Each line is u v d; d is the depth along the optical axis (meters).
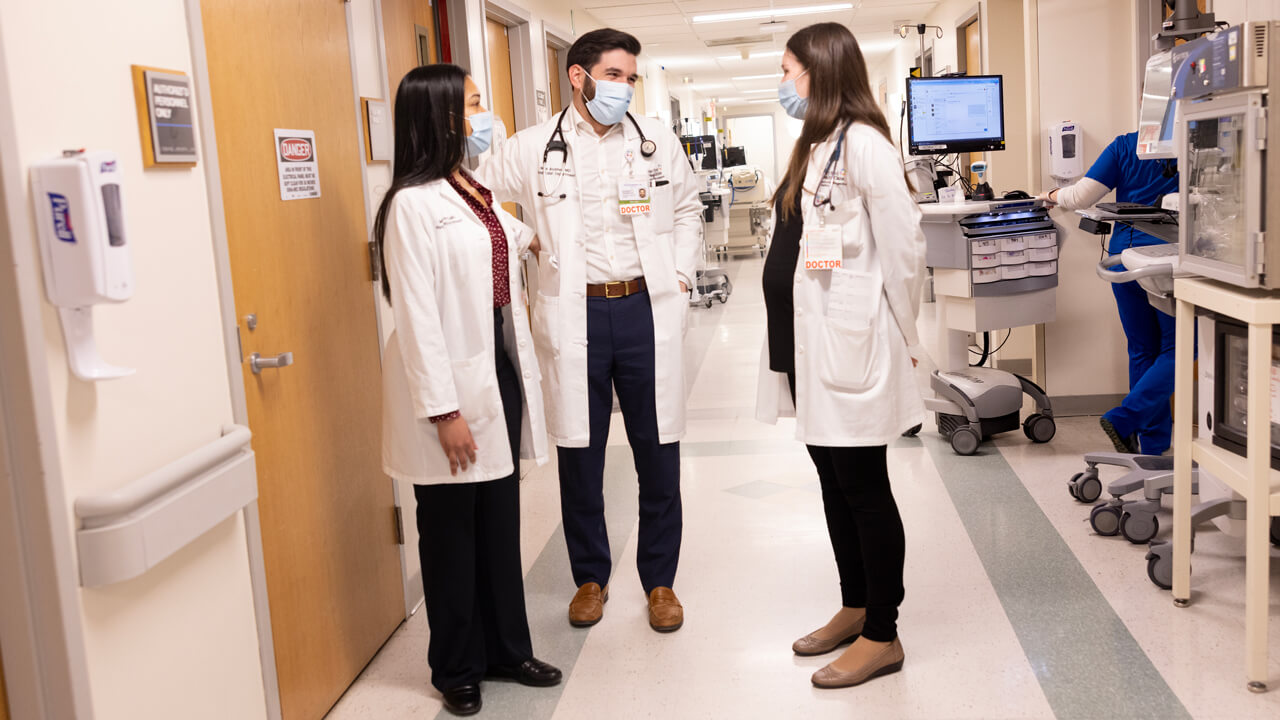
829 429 2.19
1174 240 2.91
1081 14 4.42
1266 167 1.97
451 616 2.25
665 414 2.67
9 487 1.29
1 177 1.24
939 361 4.36
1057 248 4.05
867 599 2.30
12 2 1.26
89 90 1.42
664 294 2.66
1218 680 2.20
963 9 7.90
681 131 12.59
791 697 2.25
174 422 1.61
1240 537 3.03
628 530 3.47
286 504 2.12
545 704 2.30
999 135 4.73
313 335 2.29
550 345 2.64
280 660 2.07
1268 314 2.02
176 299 1.63
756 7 8.63
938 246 4.12
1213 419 2.46
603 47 2.50
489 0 4.74
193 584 1.65
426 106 2.11
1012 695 2.19
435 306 2.08
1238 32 1.96
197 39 1.78
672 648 2.54
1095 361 4.57
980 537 3.15
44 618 1.32
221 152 1.89
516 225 2.32
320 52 2.39
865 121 2.18
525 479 4.14
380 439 2.69
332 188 2.43
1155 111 3.03
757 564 3.06
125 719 1.45
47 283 1.30
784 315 2.31
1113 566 2.87
